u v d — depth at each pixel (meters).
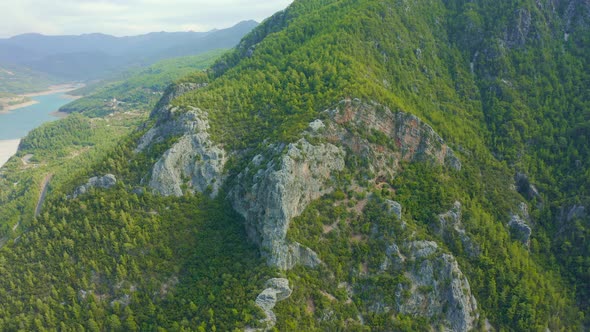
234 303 105.81
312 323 105.56
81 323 107.31
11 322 107.06
